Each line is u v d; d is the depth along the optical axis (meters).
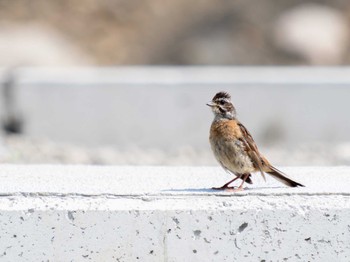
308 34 27.77
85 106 16.78
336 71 18.19
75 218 6.87
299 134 16.77
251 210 6.88
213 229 6.88
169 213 6.88
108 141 16.77
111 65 27.30
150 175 8.30
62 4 29.83
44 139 16.67
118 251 6.89
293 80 16.81
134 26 29.17
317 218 6.89
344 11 29.30
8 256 6.86
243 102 16.69
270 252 6.90
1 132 16.83
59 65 25.70
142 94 16.69
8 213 6.85
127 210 6.88
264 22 28.17
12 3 29.47
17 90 16.84
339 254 6.90
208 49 27.30
